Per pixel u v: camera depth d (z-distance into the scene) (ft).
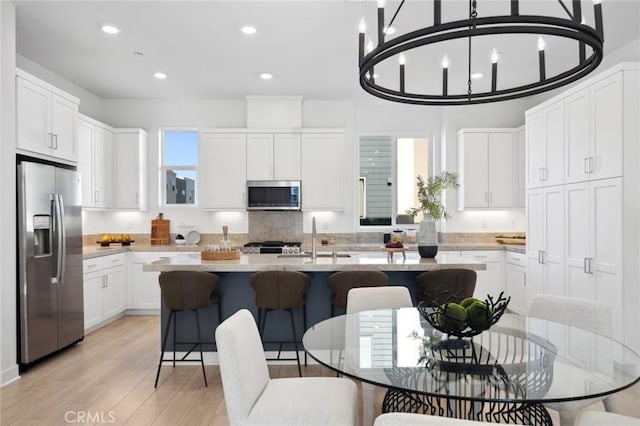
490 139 19.03
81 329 13.66
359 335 6.68
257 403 5.89
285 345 11.93
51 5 10.81
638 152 10.27
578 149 11.99
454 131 19.77
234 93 18.66
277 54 14.17
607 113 10.78
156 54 14.12
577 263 12.04
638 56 12.75
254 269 10.74
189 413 8.90
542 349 5.92
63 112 13.07
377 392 9.95
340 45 13.42
